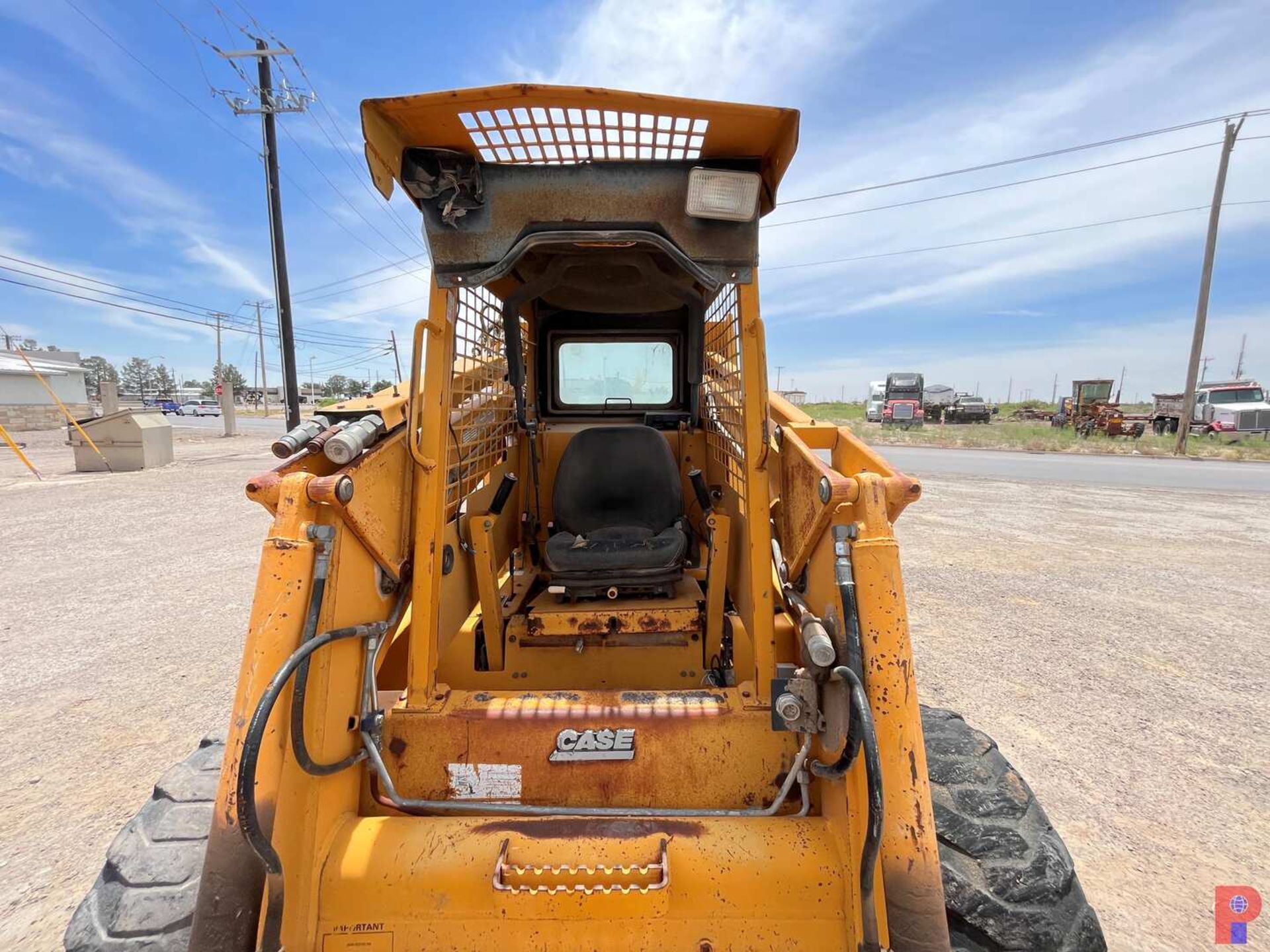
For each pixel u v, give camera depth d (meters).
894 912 1.46
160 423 17.47
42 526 9.76
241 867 1.45
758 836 1.66
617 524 3.13
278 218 17.42
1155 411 33.94
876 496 1.63
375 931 1.58
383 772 1.82
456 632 2.45
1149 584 6.74
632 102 1.74
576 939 1.58
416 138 1.91
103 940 1.59
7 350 38.62
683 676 2.56
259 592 1.60
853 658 1.57
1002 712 4.02
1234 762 3.47
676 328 3.93
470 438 2.57
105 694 4.32
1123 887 2.59
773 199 2.07
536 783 1.90
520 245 2.00
